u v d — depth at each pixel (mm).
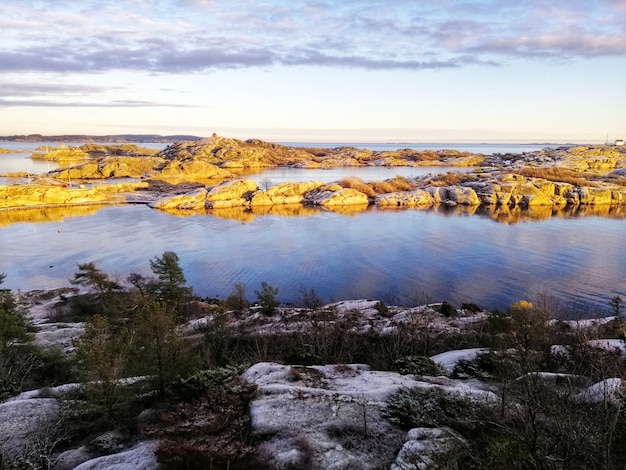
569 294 40500
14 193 96812
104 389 9992
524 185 102375
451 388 11375
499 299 39781
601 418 7086
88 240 64438
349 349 19297
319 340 19938
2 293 26656
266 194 104375
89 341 10883
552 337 18234
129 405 10133
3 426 9922
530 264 50375
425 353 19016
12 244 61750
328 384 12211
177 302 29797
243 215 88688
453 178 123062
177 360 11367
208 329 22500
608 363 12352
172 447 8125
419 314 28359
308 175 176875
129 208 98062
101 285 34344
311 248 58906
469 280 45094
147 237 66562
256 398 10703
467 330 23766
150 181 138500
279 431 9281
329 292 42406
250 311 31203
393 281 45219
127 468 7930
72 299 35188
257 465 8047
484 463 7363
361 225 75750
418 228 72562
